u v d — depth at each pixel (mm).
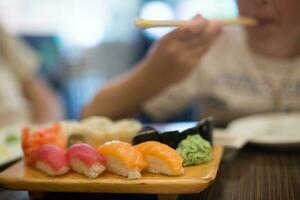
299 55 1137
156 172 635
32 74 1722
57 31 3049
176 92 1272
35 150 682
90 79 2980
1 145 893
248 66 1212
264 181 687
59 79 2605
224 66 1245
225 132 869
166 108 1290
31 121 1624
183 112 1555
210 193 655
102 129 750
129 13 3096
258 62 1194
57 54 2615
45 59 2516
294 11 891
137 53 3080
